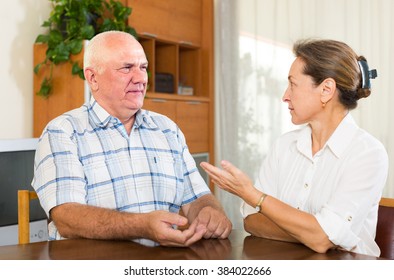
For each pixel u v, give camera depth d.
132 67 1.87
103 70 1.86
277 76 4.41
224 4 4.64
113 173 1.83
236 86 4.61
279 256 1.36
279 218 1.43
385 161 1.55
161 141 1.98
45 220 2.59
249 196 1.45
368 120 3.81
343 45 1.58
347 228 1.42
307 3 4.20
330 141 1.60
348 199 1.50
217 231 1.59
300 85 1.59
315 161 1.65
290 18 4.30
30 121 3.56
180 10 4.28
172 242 1.43
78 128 1.83
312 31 4.17
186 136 4.26
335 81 1.56
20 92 3.50
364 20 3.86
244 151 4.59
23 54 3.51
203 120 4.46
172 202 1.95
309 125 1.71
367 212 1.52
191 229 1.43
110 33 1.91
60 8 3.41
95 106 1.89
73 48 3.26
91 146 1.82
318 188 1.62
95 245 1.46
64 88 3.41
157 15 4.04
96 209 1.59
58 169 1.70
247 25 4.55
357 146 1.56
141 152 1.91
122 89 1.85
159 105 3.96
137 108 1.89
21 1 3.49
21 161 2.48
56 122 1.82
